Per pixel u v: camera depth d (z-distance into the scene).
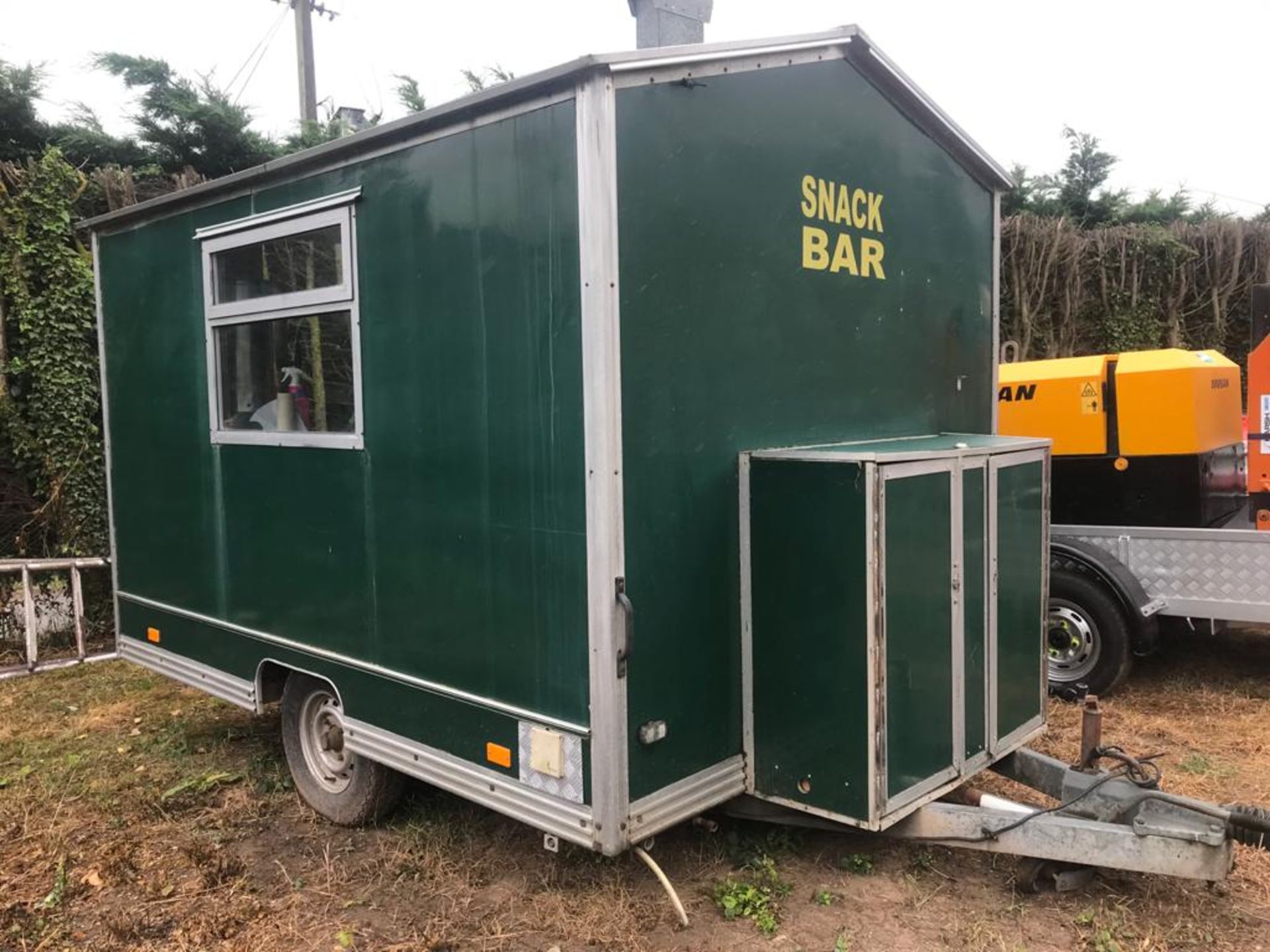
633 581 2.68
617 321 2.58
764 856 3.27
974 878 3.17
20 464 6.88
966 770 3.17
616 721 2.62
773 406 3.12
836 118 3.31
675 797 2.80
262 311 3.78
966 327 4.09
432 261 3.04
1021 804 3.26
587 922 2.94
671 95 2.72
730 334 2.95
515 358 2.79
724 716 3.00
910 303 3.72
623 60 2.52
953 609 3.08
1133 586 4.89
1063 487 5.40
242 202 3.85
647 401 2.69
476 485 2.95
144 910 3.18
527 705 2.85
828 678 2.82
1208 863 2.68
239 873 3.41
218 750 4.73
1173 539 4.89
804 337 3.22
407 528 3.22
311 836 3.71
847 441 3.43
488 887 3.23
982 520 3.22
